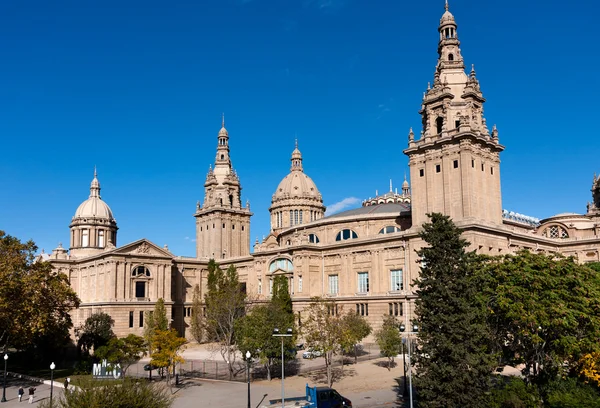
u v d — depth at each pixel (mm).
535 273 54719
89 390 37812
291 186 185750
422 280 54719
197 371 86625
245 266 140375
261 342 75000
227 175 182625
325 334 75562
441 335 50688
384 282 107562
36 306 84562
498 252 98062
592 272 58875
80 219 164375
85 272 142000
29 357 102312
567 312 50344
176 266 145625
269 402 60062
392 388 67812
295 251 120750
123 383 39812
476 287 55500
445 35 108750
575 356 54219
